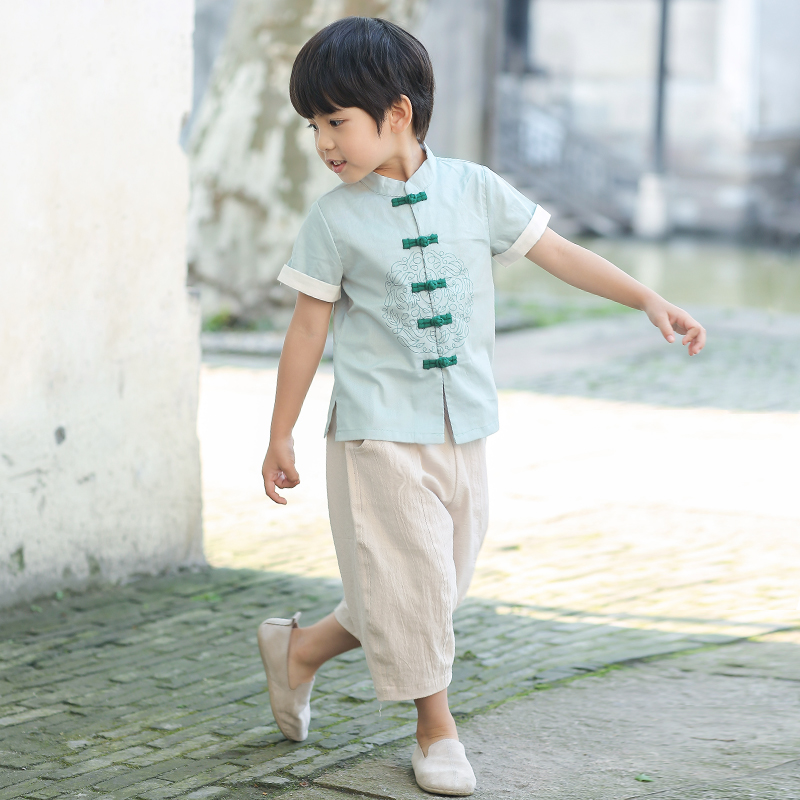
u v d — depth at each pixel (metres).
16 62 6.75
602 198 45.16
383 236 4.67
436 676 4.73
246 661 6.46
